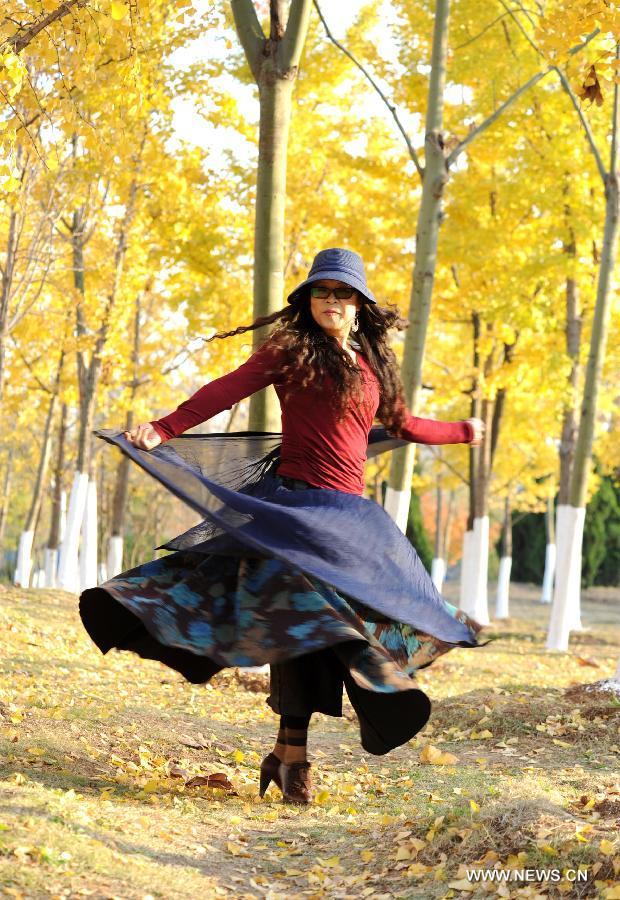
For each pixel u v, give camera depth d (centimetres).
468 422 397
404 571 361
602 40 1251
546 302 1620
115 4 627
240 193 1453
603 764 526
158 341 2017
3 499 3369
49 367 1845
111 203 1479
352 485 361
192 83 1230
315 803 423
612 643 1762
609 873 294
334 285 357
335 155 1513
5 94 670
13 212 1166
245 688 784
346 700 739
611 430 2494
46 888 264
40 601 1273
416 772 503
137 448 327
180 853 330
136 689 706
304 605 333
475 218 1527
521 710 643
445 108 1564
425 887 313
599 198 1539
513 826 338
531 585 4356
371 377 367
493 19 1416
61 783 391
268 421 808
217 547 349
